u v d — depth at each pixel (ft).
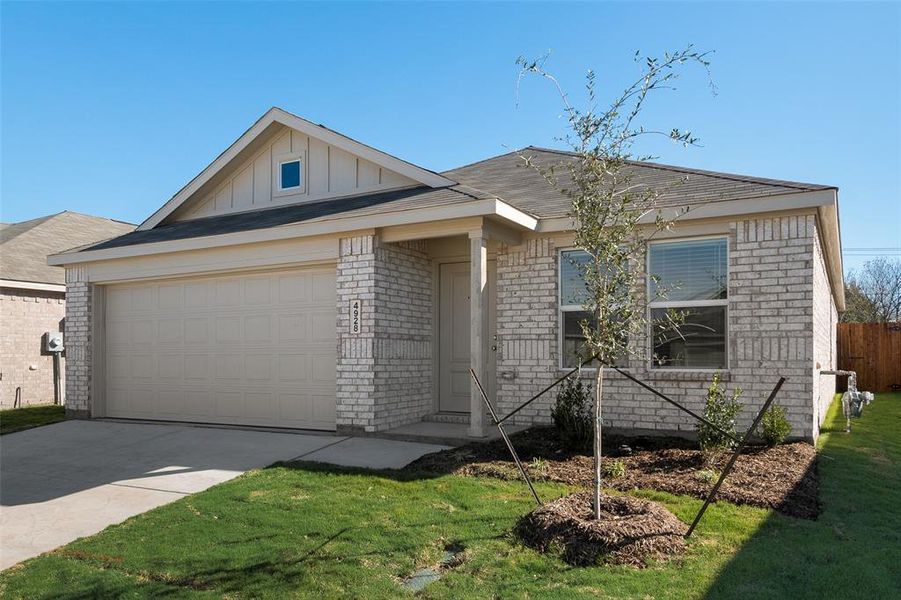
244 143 41.14
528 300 32.99
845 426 36.65
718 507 18.86
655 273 30.32
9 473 26.73
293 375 35.09
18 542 18.65
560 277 32.63
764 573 14.38
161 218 44.16
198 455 28.37
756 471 22.40
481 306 29.60
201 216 44.09
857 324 65.21
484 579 14.70
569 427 26.50
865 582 13.87
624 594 13.60
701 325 29.40
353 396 32.04
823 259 36.55
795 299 27.25
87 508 21.58
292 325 35.24
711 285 29.30
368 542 17.06
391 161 37.24
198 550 17.08
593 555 15.42
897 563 14.97
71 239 64.23
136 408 40.19
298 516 19.22
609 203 17.30
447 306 36.55
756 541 16.20
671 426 29.37
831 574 14.26
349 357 32.27
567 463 24.44
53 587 15.42
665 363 30.14
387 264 32.86
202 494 22.08
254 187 42.24
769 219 27.81
